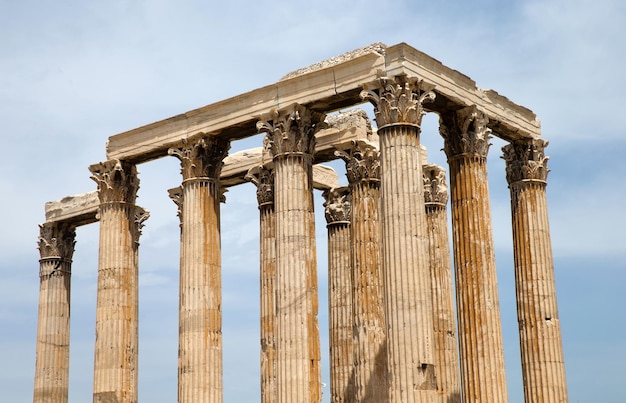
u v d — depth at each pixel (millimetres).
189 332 49906
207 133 51500
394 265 42625
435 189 56344
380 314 51719
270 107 49188
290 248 46969
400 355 41750
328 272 58719
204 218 51281
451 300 55344
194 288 50375
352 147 53812
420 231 43031
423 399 41312
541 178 52188
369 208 53156
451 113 48125
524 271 51219
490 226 47406
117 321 53531
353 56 48281
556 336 50500
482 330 45750
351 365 56000
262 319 55219
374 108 44938
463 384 45781
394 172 43531
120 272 54188
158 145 53219
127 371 53344
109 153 55344
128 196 55312
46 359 67125
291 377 45500
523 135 51719
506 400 45688
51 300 68000
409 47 44781
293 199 47500
